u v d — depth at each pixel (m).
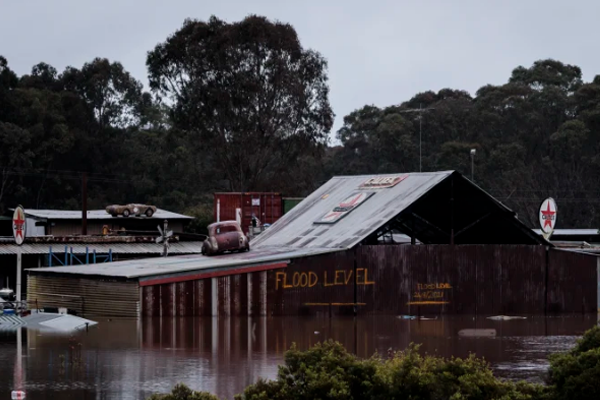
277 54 176.00
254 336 80.25
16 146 189.00
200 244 135.12
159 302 88.88
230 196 150.25
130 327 83.94
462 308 101.50
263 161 180.50
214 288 91.38
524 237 105.81
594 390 44.19
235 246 101.69
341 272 97.12
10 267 124.38
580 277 106.12
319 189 120.50
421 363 46.72
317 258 96.12
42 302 96.31
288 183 183.38
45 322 85.81
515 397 44.00
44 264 122.31
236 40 174.12
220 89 173.75
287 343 76.62
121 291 88.50
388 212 102.44
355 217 105.75
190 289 90.38
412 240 104.56
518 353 74.00
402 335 83.75
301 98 177.25
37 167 196.00
